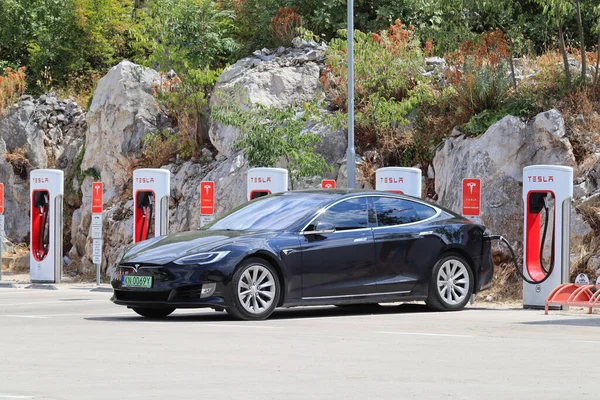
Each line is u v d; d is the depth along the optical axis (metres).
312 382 16.00
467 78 48.34
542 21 62.12
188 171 56.09
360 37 54.81
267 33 68.12
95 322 27.11
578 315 29.67
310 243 28.53
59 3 83.75
